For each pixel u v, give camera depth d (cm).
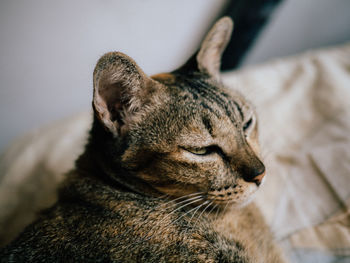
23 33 44
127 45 53
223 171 25
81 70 51
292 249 29
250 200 26
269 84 42
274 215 31
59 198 27
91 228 24
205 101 25
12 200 36
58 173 36
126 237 23
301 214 30
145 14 50
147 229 24
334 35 62
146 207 25
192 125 24
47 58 48
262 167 25
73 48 48
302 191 31
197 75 29
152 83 25
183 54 60
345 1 56
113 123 24
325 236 28
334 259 27
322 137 34
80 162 28
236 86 41
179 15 53
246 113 27
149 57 56
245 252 25
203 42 29
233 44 57
